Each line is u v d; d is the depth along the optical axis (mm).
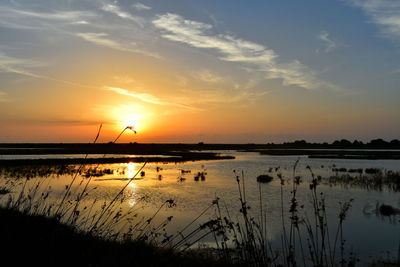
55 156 63812
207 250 7262
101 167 38719
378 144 182375
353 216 13641
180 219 12578
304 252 8781
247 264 4871
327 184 23781
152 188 21469
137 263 3938
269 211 14422
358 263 8094
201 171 35031
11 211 4816
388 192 20453
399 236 10734
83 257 3660
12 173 26906
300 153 93625
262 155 82250
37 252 3525
